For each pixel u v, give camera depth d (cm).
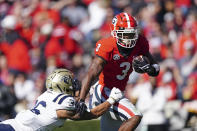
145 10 3712
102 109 1691
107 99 1734
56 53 3297
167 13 3775
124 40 1727
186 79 3234
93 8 3634
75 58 3319
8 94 2741
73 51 3362
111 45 1731
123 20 1723
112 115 1792
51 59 3275
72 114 1625
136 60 1758
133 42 1744
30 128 1609
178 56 3484
